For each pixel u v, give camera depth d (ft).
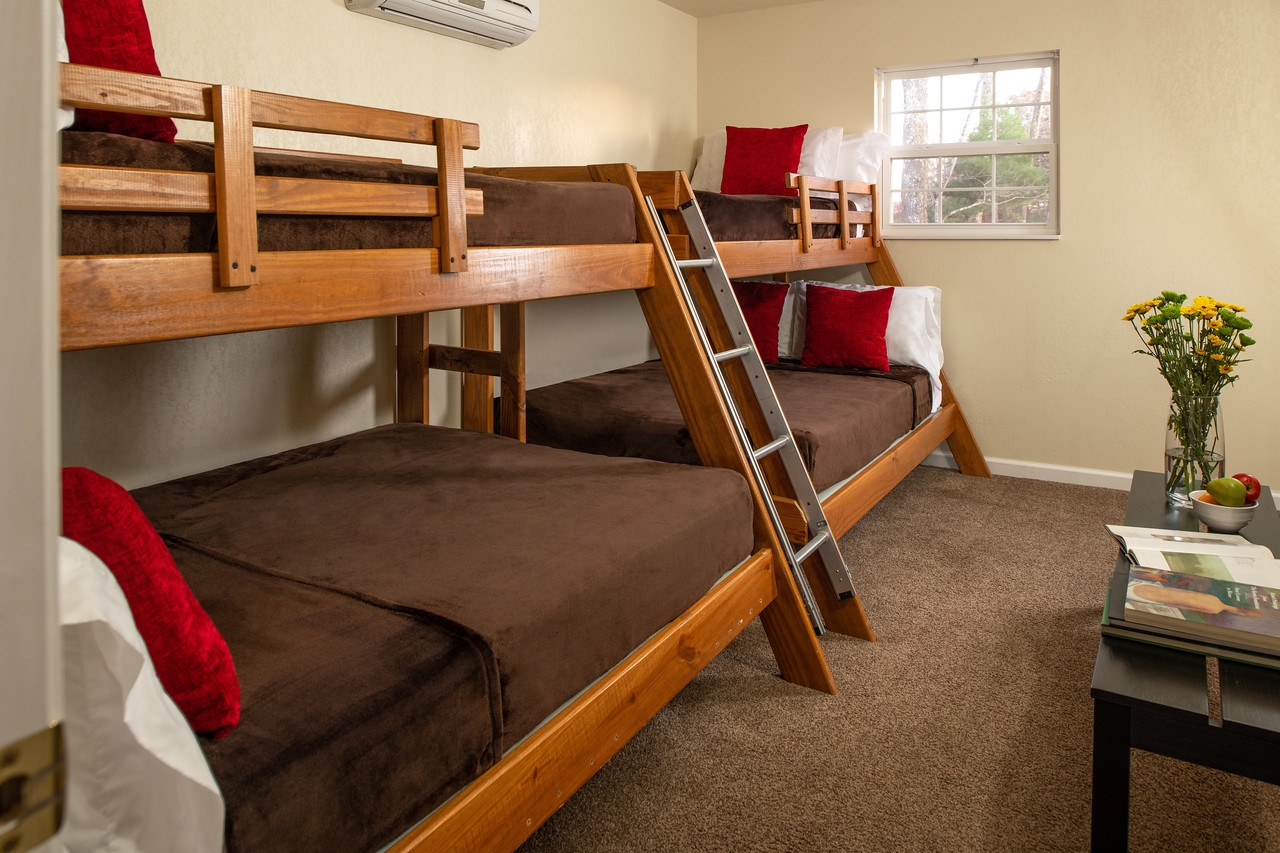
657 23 13.93
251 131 4.16
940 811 5.68
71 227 3.61
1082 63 12.25
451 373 10.68
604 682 5.08
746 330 8.10
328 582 4.72
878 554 10.44
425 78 9.87
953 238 13.51
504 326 9.21
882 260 13.88
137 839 2.16
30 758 1.25
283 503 6.20
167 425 7.74
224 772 3.00
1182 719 4.27
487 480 6.74
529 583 4.73
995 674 7.53
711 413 7.25
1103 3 12.00
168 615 3.07
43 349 1.21
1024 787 5.92
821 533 8.11
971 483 13.37
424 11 9.23
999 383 13.57
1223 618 4.89
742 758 6.33
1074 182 12.55
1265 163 11.34
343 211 4.73
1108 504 12.17
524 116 11.34
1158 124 11.89
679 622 5.85
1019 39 12.58
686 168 15.08
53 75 1.19
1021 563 10.09
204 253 4.09
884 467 10.39
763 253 10.23
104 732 2.05
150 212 3.90
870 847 5.35
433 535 5.48
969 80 13.41
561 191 6.53
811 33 14.06
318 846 3.22
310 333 8.93
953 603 9.04
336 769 3.28
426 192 5.24
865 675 7.57
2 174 1.17
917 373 12.28
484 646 4.12
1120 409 12.75
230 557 5.11
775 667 7.79
